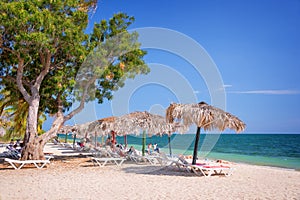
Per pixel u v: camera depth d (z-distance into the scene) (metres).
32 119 13.29
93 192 7.36
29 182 8.72
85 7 14.66
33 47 12.38
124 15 15.42
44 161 12.23
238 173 11.73
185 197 6.96
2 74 14.39
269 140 69.44
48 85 14.97
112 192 7.39
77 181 8.98
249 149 40.75
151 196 7.00
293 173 12.06
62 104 15.08
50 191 7.42
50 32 11.55
